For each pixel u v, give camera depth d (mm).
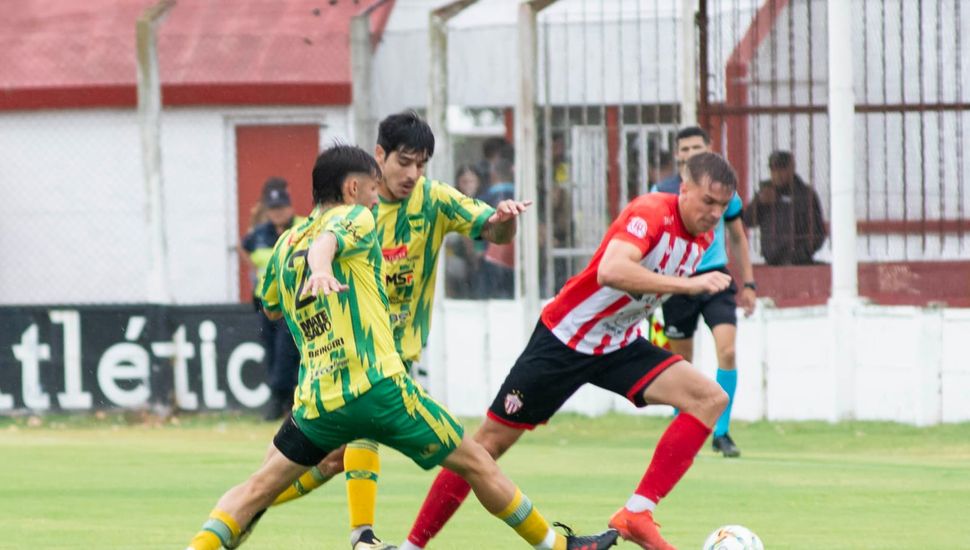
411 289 23078
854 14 46094
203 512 26891
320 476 22500
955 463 34094
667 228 20922
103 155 58156
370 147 49344
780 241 44438
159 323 46719
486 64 51656
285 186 46562
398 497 29203
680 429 21109
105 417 46938
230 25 58281
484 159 50719
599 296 21359
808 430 40875
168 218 57719
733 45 44500
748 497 28125
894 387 41844
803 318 42812
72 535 23891
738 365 43469
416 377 47156
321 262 17922
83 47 58750
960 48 45094
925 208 44812
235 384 46688
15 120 58406
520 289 45562
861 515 25656
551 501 28172
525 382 21875
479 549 22406
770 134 44281
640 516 20969
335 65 57188
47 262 58438
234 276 57469
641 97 44656
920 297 44719
